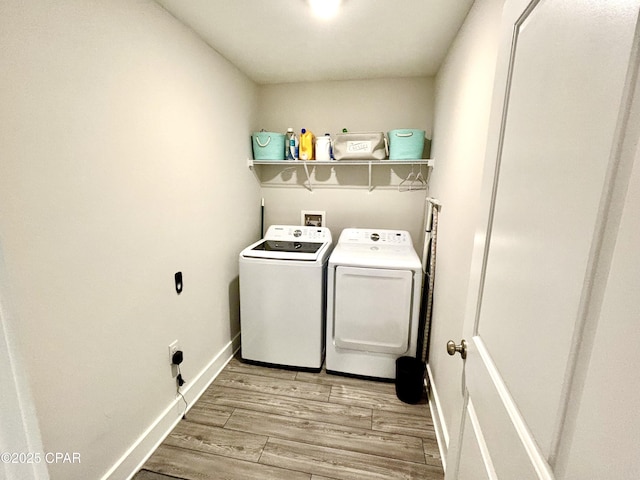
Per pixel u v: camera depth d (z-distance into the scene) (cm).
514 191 65
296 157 258
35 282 100
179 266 173
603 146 37
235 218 238
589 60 41
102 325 126
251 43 187
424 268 234
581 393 40
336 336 215
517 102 66
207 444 162
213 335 214
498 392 66
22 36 92
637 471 29
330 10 151
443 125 201
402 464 151
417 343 227
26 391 44
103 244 124
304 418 180
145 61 140
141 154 141
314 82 261
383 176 266
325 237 259
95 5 114
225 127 215
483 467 72
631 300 31
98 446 127
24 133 94
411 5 144
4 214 91
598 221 38
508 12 73
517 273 61
